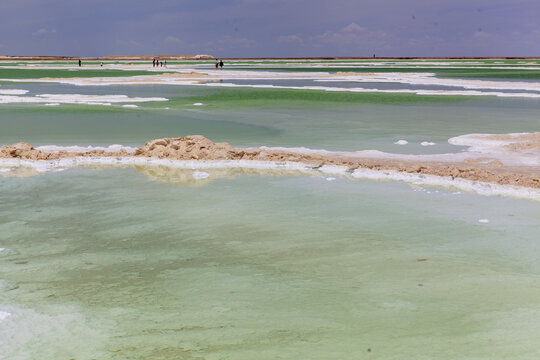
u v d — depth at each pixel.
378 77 59.16
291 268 6.62
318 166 12.41
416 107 26.33
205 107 26.02
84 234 7.98
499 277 6.25
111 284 6.15
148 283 6.18
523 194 10.01
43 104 26.14
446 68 93.94
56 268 6.64
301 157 13.03
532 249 7.19
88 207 9.40
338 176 11.75
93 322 5.20
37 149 14.19
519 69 87.00
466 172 11.30
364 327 5.04
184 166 12.72
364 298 5.71
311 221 8.55
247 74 64.06
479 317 5.22
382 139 16.47
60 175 11.85
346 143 15.73
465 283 6.08
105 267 6.68
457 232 7.96
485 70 82.81
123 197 10.05
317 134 17.52
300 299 5.71
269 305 5.56
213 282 6.20
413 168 11.70
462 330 4.96
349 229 8.14
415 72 75.31
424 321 5.15
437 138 16.66
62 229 8.20
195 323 5.16
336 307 5.49
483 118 21.83
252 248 7.35
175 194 10.27
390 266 6.64
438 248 7.29
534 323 5.07
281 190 10.55
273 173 12.07
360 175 11.76
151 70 77.38
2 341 4.84
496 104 27.78
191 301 5.68
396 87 42.00
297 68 93.56
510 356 4.48
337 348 4.65
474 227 8.20
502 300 5.61
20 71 70.06
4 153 13.32
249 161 12.86
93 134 17.33
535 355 4.48
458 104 27.80
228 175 11.89
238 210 9.19
